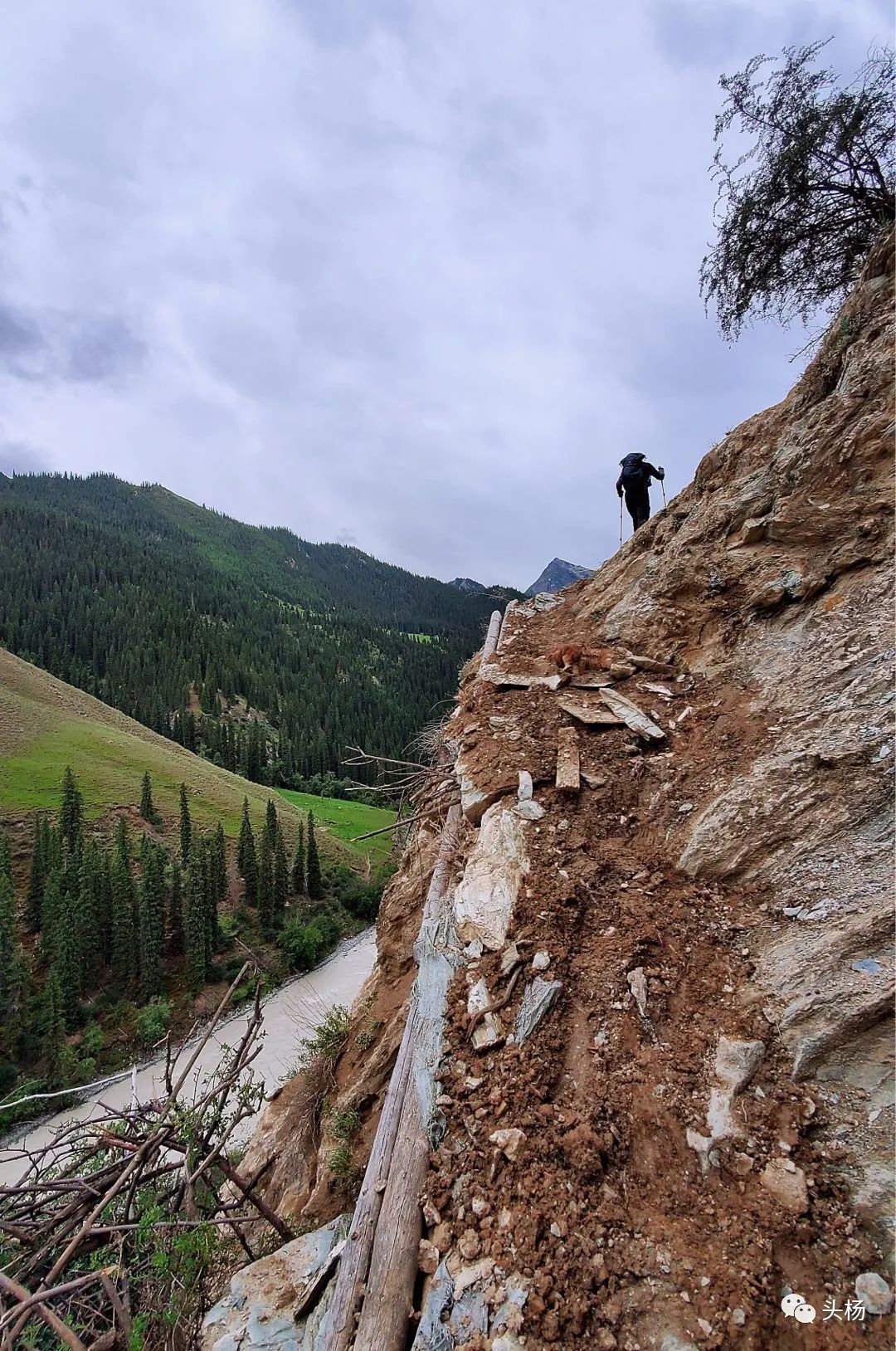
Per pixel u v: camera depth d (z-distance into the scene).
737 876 4.36
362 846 65.44
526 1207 2.95
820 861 4.04
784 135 7.99
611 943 4.22
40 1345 3.45
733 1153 2.98
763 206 8.38
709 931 4.12
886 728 4.16
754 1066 3.29
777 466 6.43
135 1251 3.52
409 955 6.92
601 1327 2.46
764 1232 2.65
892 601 4.91
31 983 35.69
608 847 5.06
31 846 50.28
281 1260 3.48
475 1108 3.51
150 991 37.00
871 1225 2.59
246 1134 9.47
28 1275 3.49
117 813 57.72
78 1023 34.41
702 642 6.71
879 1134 2.87
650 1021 3.70
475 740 6.96
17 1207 3.67
